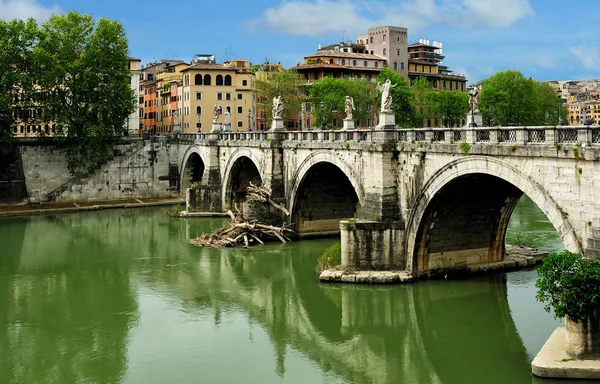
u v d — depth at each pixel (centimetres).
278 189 5297
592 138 2436
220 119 10388
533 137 2733
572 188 2525
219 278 4138
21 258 4775
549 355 2353
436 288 3578
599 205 2403
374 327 3200
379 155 3728
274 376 2638
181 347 2969
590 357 2302
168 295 3788
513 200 3666
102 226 6153
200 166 8000
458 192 3441
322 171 4912
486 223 3784
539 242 4522
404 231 3706
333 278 3750
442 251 3750
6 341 3067
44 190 7412
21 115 7288
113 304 3625
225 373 2664
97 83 7456
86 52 7375
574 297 2231
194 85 10262
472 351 2817
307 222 5269
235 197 6762
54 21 7331
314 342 3050
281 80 9906
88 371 2709
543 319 3100
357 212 5384
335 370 2703
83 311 3503
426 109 10431
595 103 17212
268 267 4381
